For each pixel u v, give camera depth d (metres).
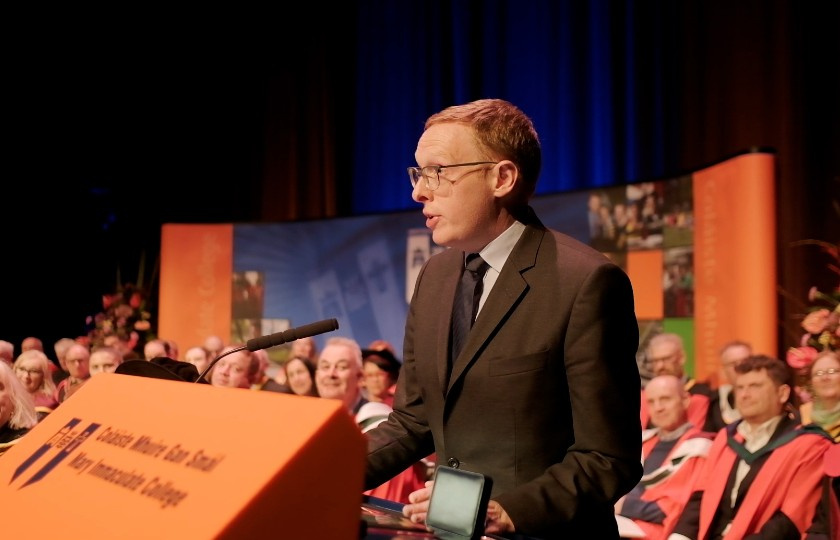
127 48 8.97
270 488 0.87
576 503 1.44
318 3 8.73
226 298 7.97
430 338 1.75
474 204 1.67
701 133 6.61
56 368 7.06
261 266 7.91
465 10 7.88
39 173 9.05
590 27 7.20
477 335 1.63
